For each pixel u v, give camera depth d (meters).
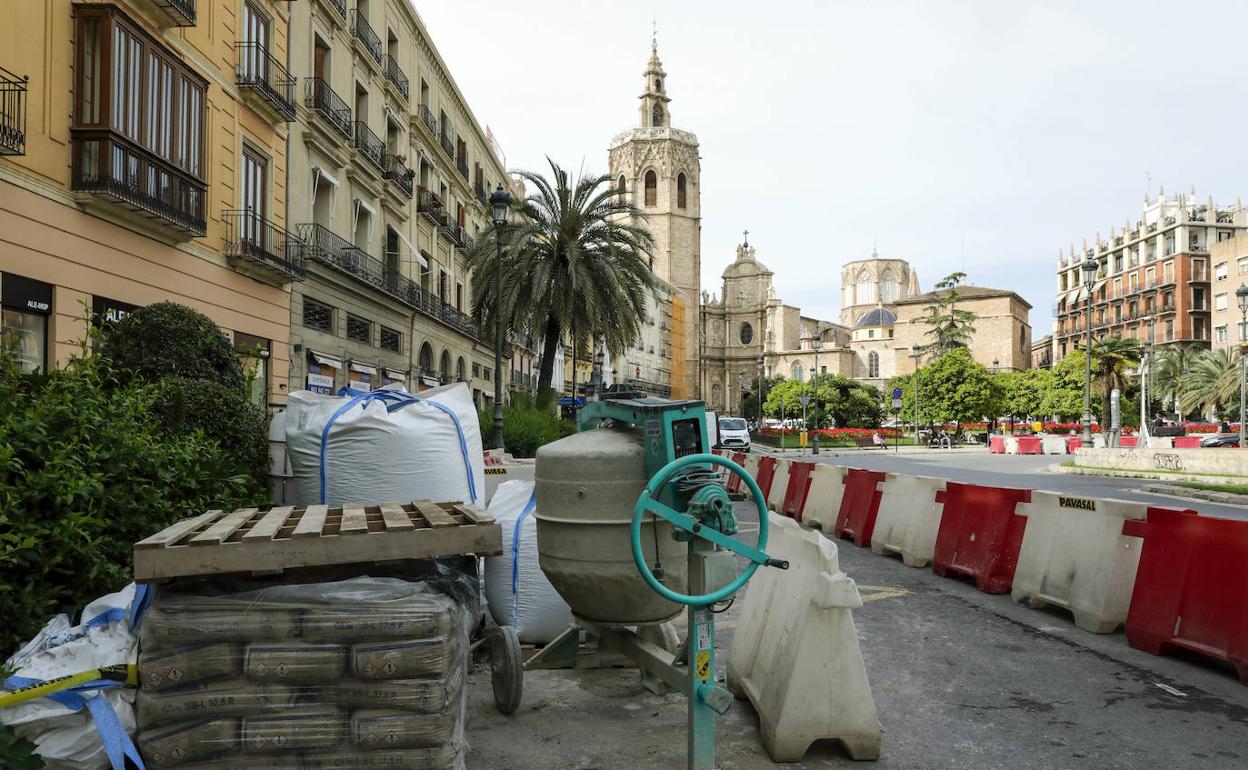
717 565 3.32
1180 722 4.11
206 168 15.03
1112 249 96.25
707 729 3.40
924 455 43.66
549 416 23.44
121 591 3.46
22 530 3.36
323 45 21.72
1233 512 13.97
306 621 2.83
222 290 15.95
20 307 10.55
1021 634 5.85
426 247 31.81
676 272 105.62
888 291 139.25
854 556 9.34
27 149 10.64
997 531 7.38
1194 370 63.31
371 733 2.82
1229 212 86.44
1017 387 78.50
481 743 3.77
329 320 22.03
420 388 30.77
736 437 37.25
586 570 3.73
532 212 23.09
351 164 23.61
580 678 4.72
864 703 3.63
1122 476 24.36
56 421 3.85
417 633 2.88
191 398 6.21
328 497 5.45
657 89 109.25
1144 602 5.48
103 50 11.62
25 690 2.71
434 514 3.41
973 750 3.74
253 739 2.81
